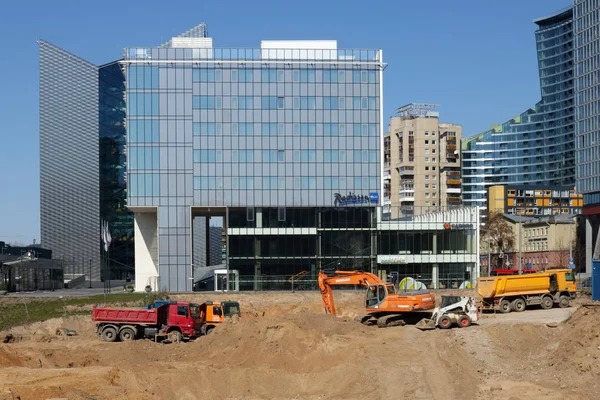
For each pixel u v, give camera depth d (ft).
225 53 372.79
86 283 585.63
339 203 372.99
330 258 370.53
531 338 158.20
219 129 371.15
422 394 119.24
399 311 194.49
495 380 129.29
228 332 173.37
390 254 373.61
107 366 148.87
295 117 374.63
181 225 366.43
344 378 130.11
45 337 192.03
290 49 375.86
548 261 547.90
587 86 522.88
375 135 376.89
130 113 368.27
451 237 377.50
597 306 165.27
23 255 484.74
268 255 368.68
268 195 370.94
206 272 412.77
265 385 130.41
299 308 283.38
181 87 370.94
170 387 129.49
